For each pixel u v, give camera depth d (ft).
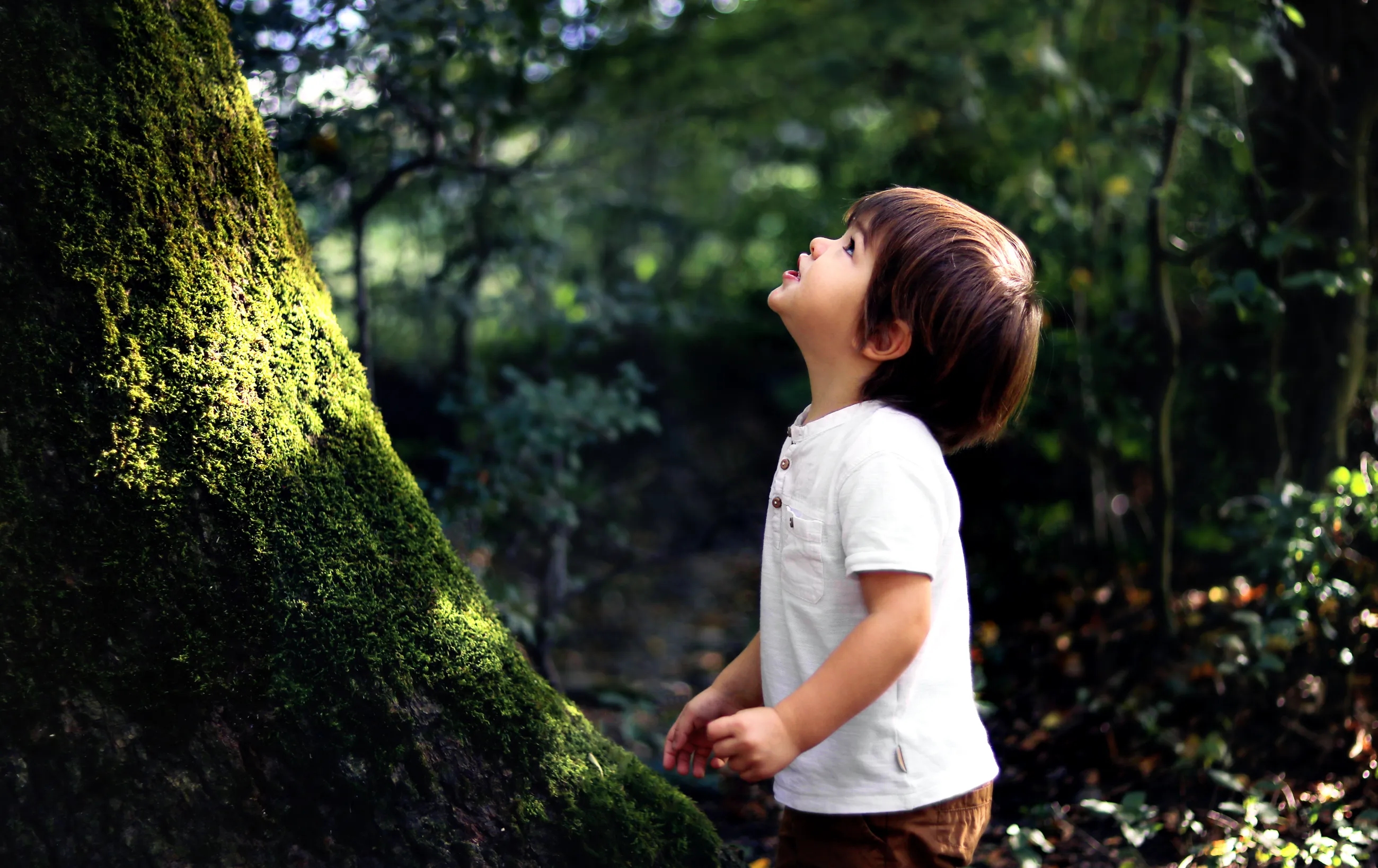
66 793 3.93
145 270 3.97
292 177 8.36
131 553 3.91
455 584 4.79
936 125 14.34
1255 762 7.63
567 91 13.20
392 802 4.30
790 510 4.44
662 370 18.57
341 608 4.28
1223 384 9.94
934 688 4.32
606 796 4.70
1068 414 10.91
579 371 18.28
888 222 4.53
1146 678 8.84
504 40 9.59
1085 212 12.01
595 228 20.84
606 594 15.40
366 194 10.39
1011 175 13.53
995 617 10.68
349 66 8.09
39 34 3.80
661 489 18.01
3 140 3.75
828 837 4.37
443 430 14.48
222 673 4.05
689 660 13.26
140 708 3.95
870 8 15.30
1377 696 7.66
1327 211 8.63
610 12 12.08
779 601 4.46
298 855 4.19
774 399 17.46
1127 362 10.61
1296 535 7.55
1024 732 8.86
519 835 4.48
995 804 8.04
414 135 10.25
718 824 8.32
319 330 4.64
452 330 14.84
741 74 17.70
